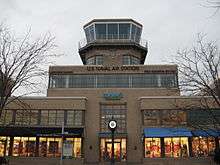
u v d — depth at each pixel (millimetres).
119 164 37812
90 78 44281
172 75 43656
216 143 38094
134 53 52406
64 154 22250
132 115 41312
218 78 20891
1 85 19438
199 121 31469
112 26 52812
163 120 38656
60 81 44156
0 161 32125
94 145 39906
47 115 39750
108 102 42000
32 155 39031
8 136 39031
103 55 51844
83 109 40156
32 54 27844
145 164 37438
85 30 54562
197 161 37281
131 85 43656
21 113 36750
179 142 38938
